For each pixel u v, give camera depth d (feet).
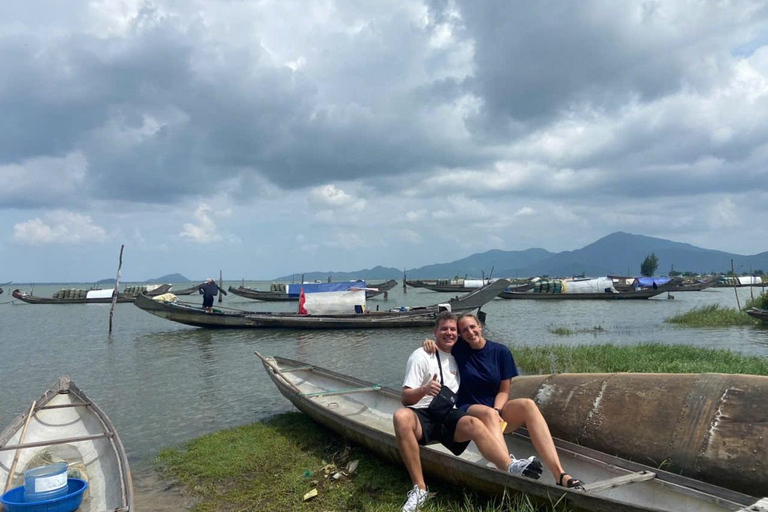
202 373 45.42
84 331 82.89
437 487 18.29
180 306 79.51
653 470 15.76
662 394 17.87
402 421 17.21
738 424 15.55
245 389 38.65
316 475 21.25
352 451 23.13
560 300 154.20
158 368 48.39
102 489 18.49
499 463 16.17
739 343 59.82
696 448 15.92
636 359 42.11
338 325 76.79
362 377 42.65
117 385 41.11
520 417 17.33
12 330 85.35
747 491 14.66
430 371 18.53
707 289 240.53
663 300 154.51
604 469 17.03
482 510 16.08
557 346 53.16
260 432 27.14
